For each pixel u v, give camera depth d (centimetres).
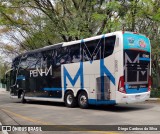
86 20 2438
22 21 2780
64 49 1883
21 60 2412
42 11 2678
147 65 1625
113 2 2177
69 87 1825
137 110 1562
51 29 2650
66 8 2569
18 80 2442
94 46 1641
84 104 1712
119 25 2180
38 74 2150
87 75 1681
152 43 2250
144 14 2141
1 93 4878
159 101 2059
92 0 2405
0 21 2725
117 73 1494
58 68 1928
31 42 3183
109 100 1532
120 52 1491
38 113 1562
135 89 1541
